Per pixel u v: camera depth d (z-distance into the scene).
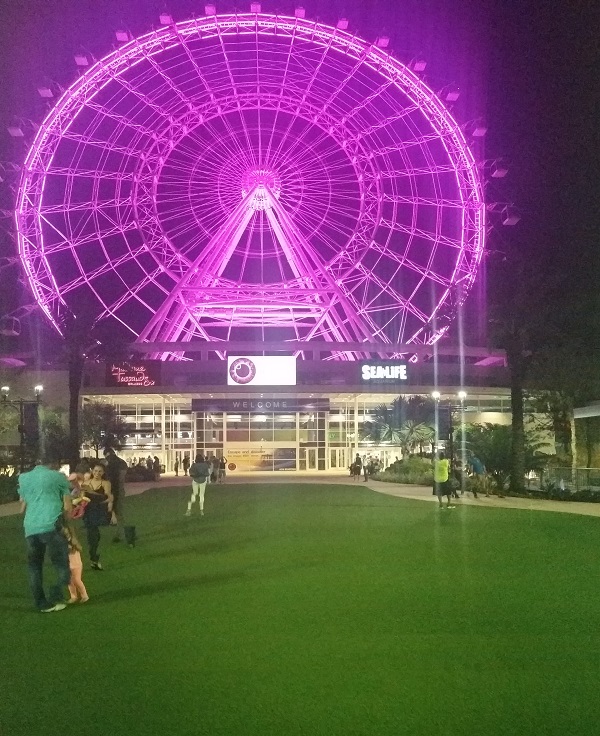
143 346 61.25
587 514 24.64
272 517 24.03
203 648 8.34
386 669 7.56
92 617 9.89
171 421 73.00
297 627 9.24
